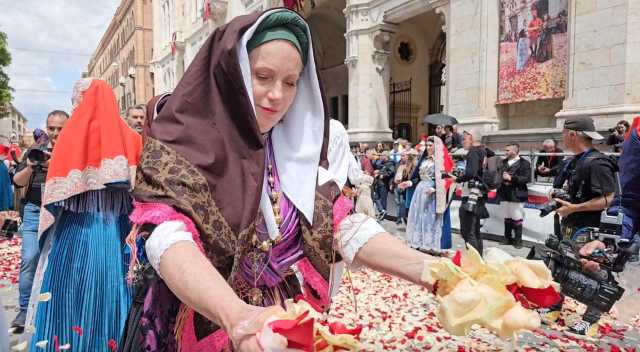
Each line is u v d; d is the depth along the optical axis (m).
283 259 1.22
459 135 9.31
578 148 3.89
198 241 0.98
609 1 7.91
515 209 6.77
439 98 18.75
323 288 1.27
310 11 20.77
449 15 11.26
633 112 7.62
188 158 1.00
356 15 14.09
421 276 1.07
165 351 1.09
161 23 35.34
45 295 1.99
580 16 8.34
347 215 1.28
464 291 0.83
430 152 6.80
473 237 6.21
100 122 2.63
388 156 10.45
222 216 1.02
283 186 1.21
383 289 4.88
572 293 3.63
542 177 7.52
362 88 14.09
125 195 2.70
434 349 3.22
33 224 3.64
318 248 1.21
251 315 0.77
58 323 2.46
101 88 2.67
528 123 10.12
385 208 10.38
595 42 8.12
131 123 4.35
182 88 1.06
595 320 3.64
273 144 1.24
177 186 0.97
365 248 1.21
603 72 8.02
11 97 33.41
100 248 2.56
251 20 1.07
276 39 1.09
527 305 0.91
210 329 1.08
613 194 3.60
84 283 2.50
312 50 1.22
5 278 5.30
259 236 1.16
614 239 3.63
